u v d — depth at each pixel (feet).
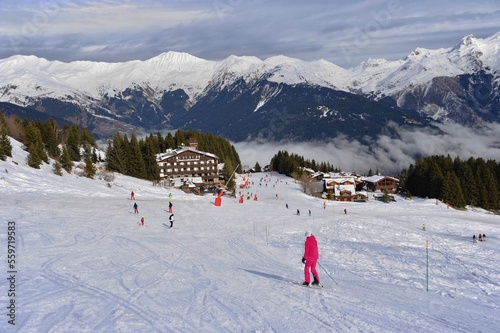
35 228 124.36
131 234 135.85
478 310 65.46
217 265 90.22
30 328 43.32
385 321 51.57
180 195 332.39
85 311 49.88
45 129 399.85
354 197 468.34
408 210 350.23
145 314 50.08
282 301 58.49
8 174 244.01
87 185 284.82
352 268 106.42
